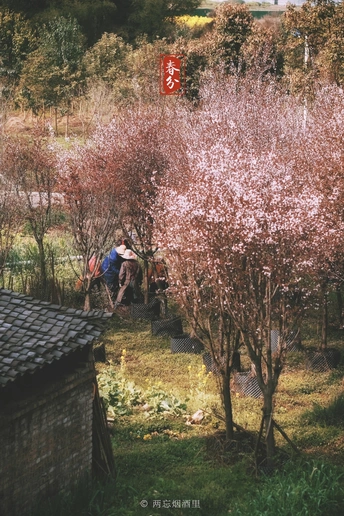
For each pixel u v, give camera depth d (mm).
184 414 13375
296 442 12109
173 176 16234
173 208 11344
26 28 46406
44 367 9125
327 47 26672
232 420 12000
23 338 8883
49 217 19812
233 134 17422
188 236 11055
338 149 15633
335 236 12820
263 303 11336
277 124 19688
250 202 10594
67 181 17375
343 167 14562
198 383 14664
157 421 13055
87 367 9820
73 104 41094
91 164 17844
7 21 46438
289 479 10117
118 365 15680
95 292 19484
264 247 10719
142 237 18250
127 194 17672
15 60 45469
